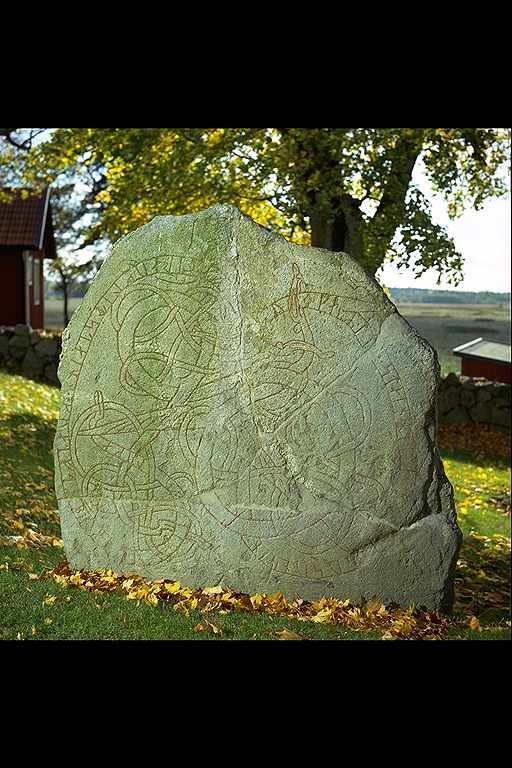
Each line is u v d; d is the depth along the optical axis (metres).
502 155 17.00
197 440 6.39
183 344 6.37
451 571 6.49
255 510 6.38
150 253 6.39
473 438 16.55
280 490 6.38
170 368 6.38
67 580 6.23
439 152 15.02
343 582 6.41
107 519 6.49
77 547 6.54
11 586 6.05
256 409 6.37
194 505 6.41
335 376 6.37
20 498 8.70
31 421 12.47
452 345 33.03
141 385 6.41
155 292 6.38
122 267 6.42
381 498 6.39
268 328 6.34
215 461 6.38
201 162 14.27
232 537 6.40
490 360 18.94
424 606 6.47
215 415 6.37
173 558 6.43
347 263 6.36
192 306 6.36
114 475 6.46
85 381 6.46
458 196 17.69
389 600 6.44
